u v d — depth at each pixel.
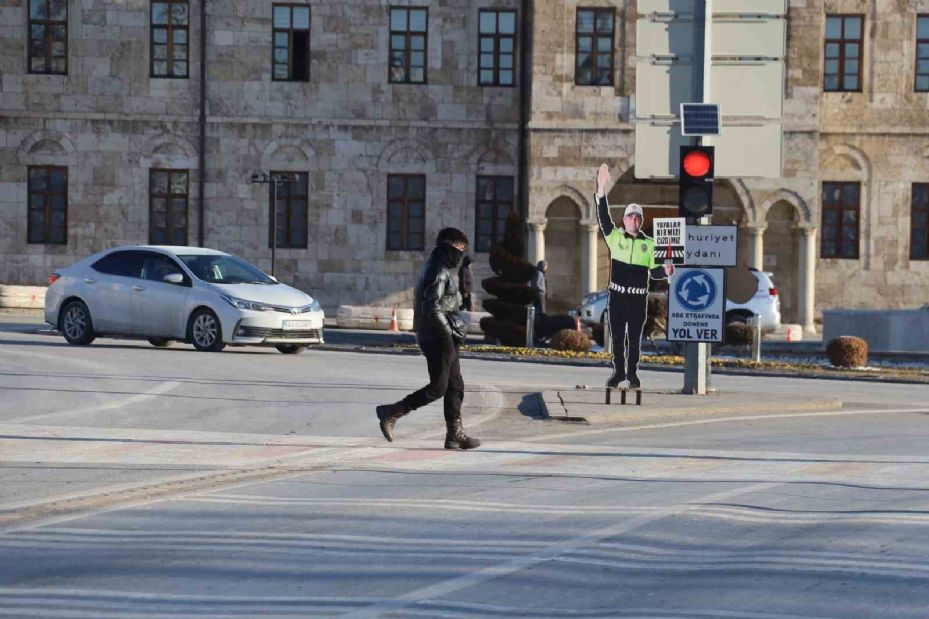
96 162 119.69
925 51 119.50
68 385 49.31
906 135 119.06
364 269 120.44
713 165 49.66
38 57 119.50
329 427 42.06
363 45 120.00
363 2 119.75
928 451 37.50
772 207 119.31
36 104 119.25
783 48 52.81
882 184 119.12
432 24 119.81
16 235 119.50
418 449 37.78
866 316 88.19
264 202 120.06
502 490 30.23
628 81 115.19
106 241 120.00
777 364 75.75
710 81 52.84
